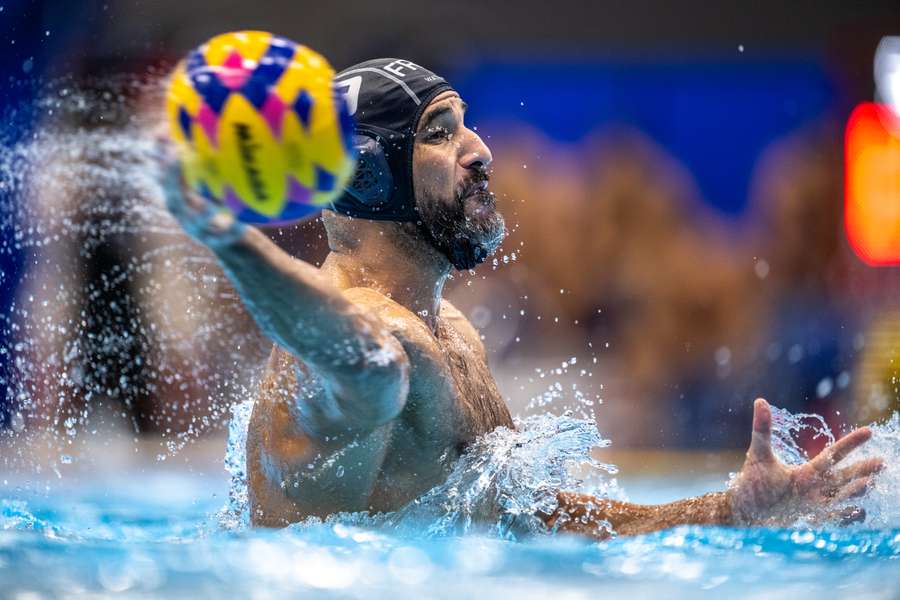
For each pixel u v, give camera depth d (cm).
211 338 3092
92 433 3008
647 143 4622
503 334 3997
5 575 847
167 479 2439
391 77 1155
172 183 817
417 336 1070
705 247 4434
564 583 861
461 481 1130
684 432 3738
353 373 909
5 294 3023
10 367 2986
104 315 3098
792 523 1108
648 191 4409
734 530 1103
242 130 842
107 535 1187
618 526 1193
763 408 1116
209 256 2219
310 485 1066
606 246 4253
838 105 4612
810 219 4528
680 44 4628
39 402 2988
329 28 4328
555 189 4416
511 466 1155
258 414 1148
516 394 3747
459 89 4584
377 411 941
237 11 4006
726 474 2686
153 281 3077
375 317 945
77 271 3078
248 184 859
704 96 4650
